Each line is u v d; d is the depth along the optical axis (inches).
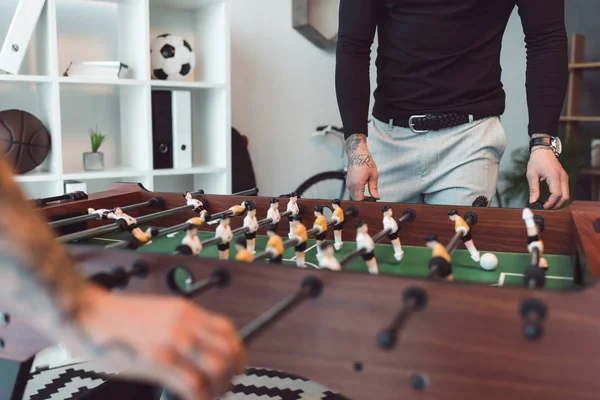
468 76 69.1
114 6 112.0
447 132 70.3
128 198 58.8
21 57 91.9
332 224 48.9
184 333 18.3
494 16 68.6
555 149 62.8
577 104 139.6
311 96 139.5
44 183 104.7
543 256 46.6
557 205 59.3
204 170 109.2
